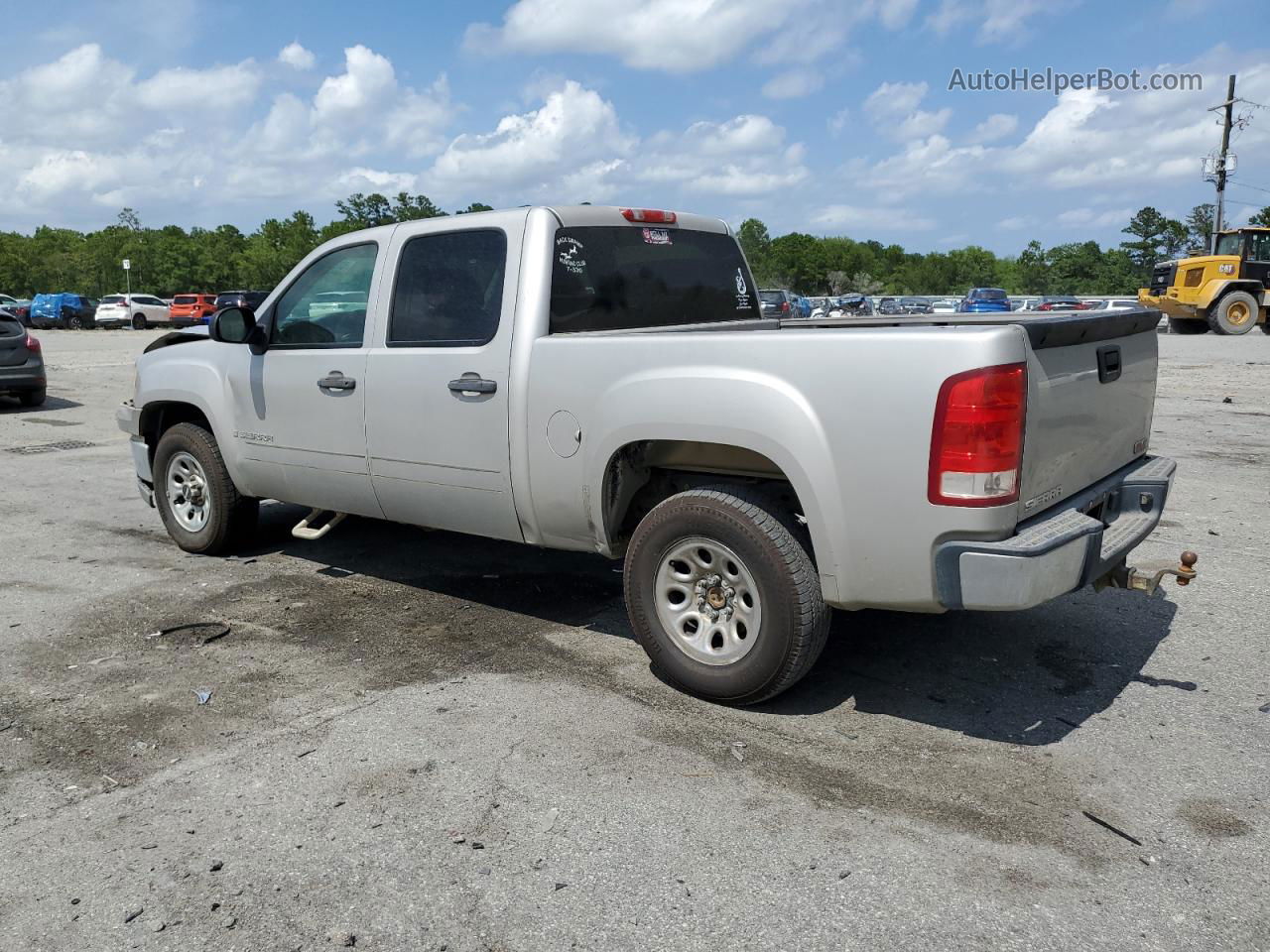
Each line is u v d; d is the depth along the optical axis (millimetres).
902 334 3393
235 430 5723
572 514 4340
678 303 5152
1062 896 2744
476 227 4605
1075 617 4949
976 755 3557
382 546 6383
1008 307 42031
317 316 5281
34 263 106875
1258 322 31094
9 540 6688
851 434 3492
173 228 131000
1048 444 3578
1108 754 3553
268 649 4656
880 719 3855
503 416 4438
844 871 2865
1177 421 11312
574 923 2654
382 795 3309
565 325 4488
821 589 3729
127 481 8844
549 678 4273
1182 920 2641
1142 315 4258
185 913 2713
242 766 3523
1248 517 6875
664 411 3879
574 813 3186
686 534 3941
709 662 3969
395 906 2734
